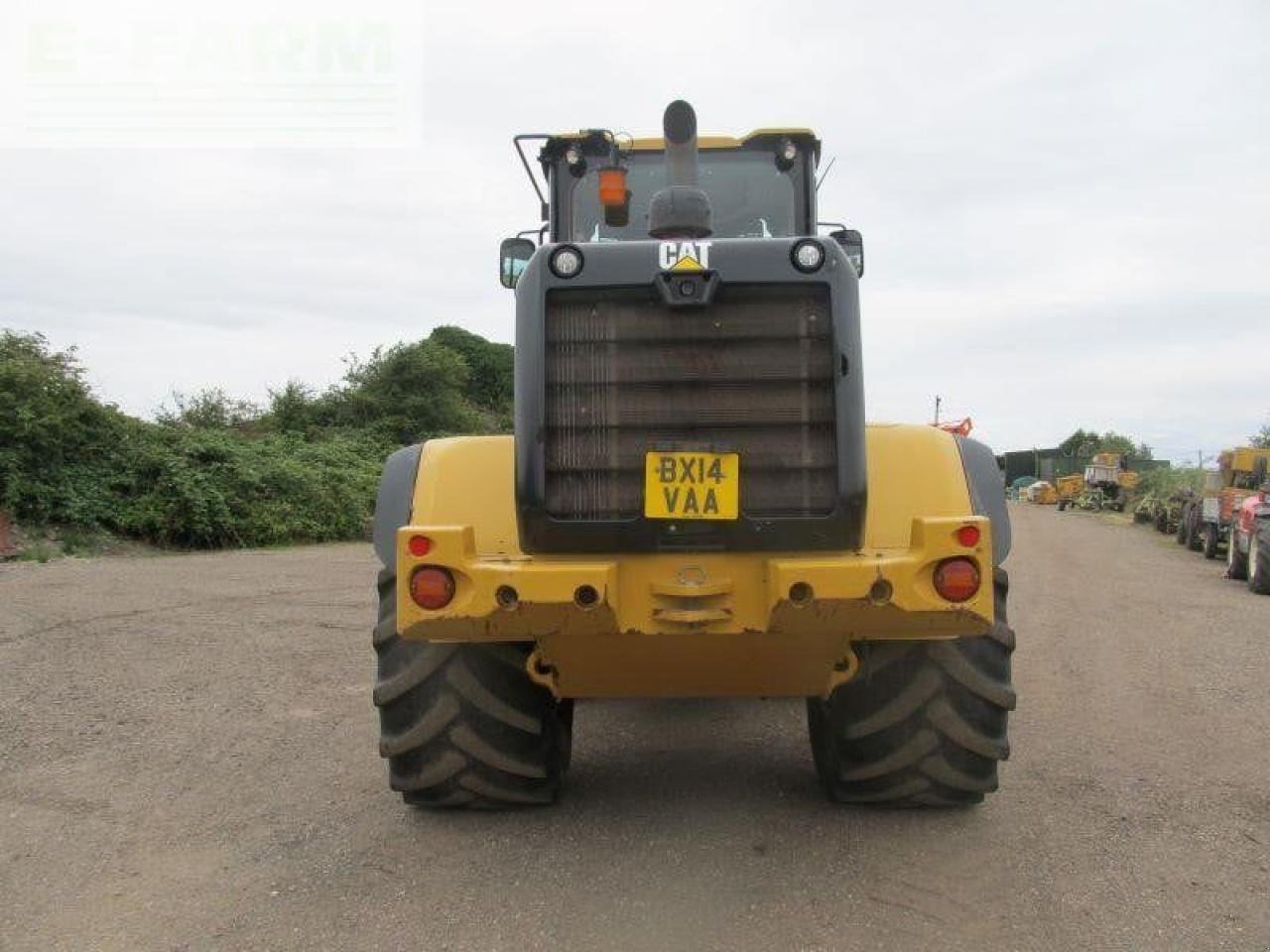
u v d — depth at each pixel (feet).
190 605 33.30
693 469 11.74
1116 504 135.64
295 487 61.46
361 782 15.83
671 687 13.15
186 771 16.34
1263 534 42.19
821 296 11.94
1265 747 17.98
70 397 51.57
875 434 13.25
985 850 13.05
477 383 114.01
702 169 19.27
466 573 11.44
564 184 19.04
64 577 39.40
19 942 10.71
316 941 10.71
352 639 27.81
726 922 11.09
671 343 11.98
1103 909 11.40
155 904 11.58
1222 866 12.62
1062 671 24.70
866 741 13.51
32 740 17.85
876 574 11.19
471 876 12.33
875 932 10.85
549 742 14.01
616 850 13.10
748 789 15.52
